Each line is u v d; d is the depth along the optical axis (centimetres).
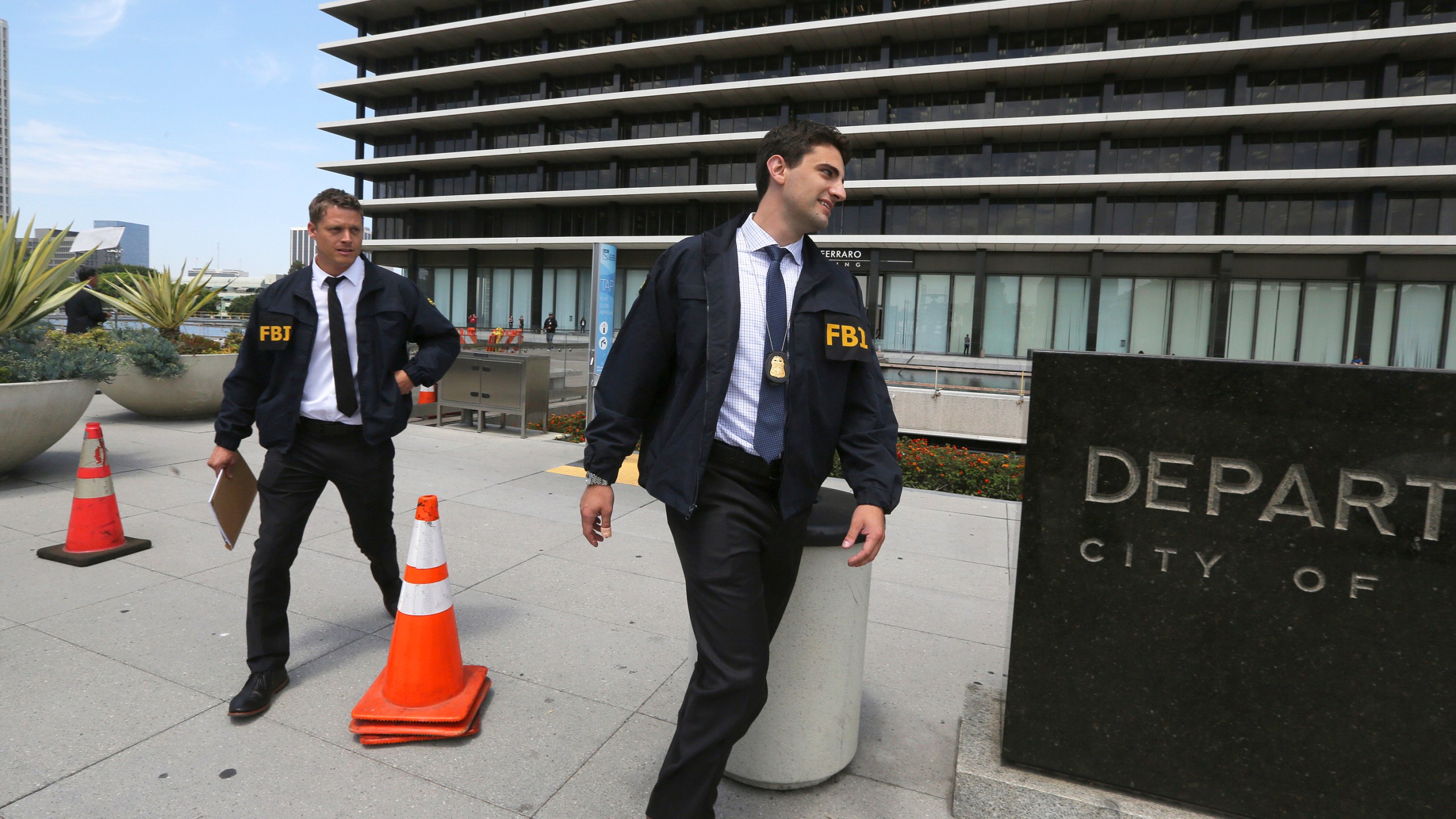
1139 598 197
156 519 488
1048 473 204
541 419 1048
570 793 220
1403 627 177
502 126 4622
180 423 879
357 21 4934
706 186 3931
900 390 1173
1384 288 3031
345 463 275
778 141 184
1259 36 3219
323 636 322
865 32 3688
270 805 209
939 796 227
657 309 186
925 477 761
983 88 3578
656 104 4150
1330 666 183
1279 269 3112
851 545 178
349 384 271
